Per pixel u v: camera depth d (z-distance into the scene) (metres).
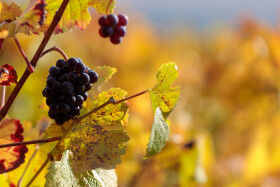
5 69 0.73
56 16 0.73
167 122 0.77
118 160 0.70
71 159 0.71
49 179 0.69
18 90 0.74
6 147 0.77
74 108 0.72
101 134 0.72
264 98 2.46
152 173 1.46
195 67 3.09
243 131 2.54
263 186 2.16
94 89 0.82
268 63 2.44
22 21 0.69
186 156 1.39
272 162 2.23
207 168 1.78
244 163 2.20
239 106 2.55
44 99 0.83
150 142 0.69
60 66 0.73
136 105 1.83
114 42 0.84
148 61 2.94
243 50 2.55
